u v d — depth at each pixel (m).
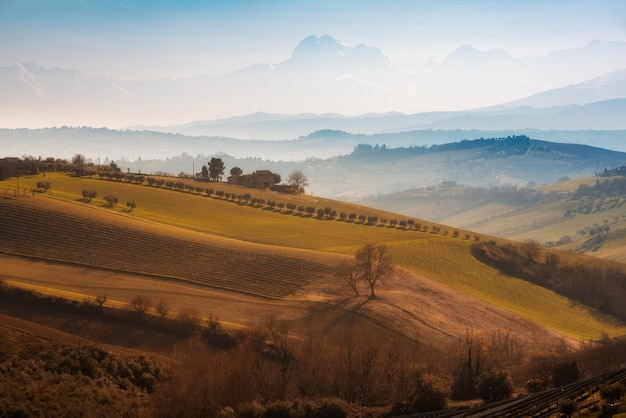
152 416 79.25
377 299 146.25
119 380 92.69
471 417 64.12
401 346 115.56
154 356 103.00
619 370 84.31
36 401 80.12
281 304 138.25
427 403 77.81
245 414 73.38
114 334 111.50
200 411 77.69
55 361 94.56
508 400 74.12
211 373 84.25
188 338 111.44
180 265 154.00
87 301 118.44
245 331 113.31
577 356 113.25
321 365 95.00
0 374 88.12
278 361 102.88
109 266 149.25
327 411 74.56
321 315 133.75
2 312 113.75
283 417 73.38
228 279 149.25
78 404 81.62
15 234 157.88
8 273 135.88
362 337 116.88
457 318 145.25
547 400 68.88
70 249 154.75
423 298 153.38
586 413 62.84
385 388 91.12
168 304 129.50
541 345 138.12
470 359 93.50
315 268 159.62
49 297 118.12
